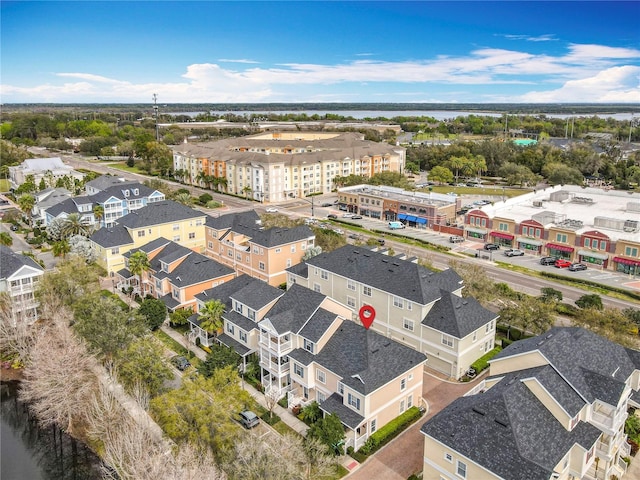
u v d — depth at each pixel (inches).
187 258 3043.8
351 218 5418.3
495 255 4163.4
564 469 1465.3
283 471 1471.5
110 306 2381.9
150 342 2151.8
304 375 2015.3
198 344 2546.8
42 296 2664.9
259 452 1528.1
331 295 2832.2
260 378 2251.5
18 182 6225.4
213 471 1461.6
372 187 6033.5
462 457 1453.0
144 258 3006.9
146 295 3159.5
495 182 7746.1
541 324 2409.0
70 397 1983.3
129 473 1542.8
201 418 1649.9
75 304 2581.2
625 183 6919.3
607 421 1566.2
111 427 1804.9
